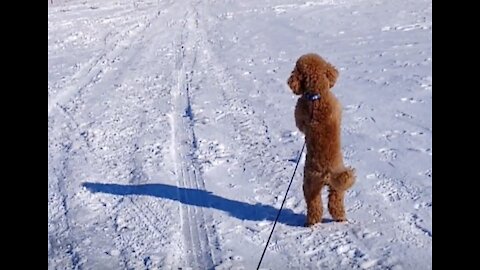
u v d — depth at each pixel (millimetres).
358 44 5160
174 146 2963
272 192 2242
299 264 1696
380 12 7285
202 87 4211
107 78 4859
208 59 5277
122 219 2133
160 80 4598
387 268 1629
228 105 3633
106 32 7789
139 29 7871
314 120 1785
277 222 1976
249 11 8828
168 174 2553
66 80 4879
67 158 2883
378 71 4051
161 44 6449
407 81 3684
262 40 5984
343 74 4066
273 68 4566
